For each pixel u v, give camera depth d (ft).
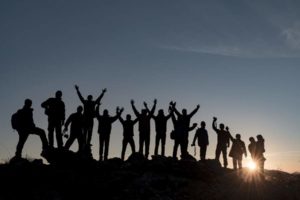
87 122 56.13
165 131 62.75
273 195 55.31
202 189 53.62
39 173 49.08
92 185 49.47
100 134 60.29
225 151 68.18
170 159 60.49
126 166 57.52
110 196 48.96
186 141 63.46
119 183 51.93
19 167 48.62
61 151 52.65
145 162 58.75
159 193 50.37
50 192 46.26
